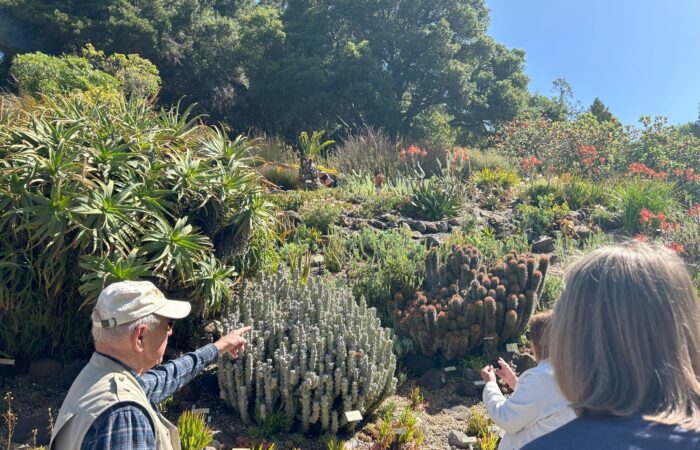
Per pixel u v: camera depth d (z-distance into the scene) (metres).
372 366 3.78
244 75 28.12
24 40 22.64
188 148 4.95
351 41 27.45
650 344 1.19
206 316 4.66
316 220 7.98
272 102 26.25
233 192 4.73
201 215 4.68
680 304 1.23
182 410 4.00
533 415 1.78
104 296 1.98
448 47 27.00
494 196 10.71
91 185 3.97
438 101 28.72
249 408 3.95
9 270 3.93
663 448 1.08
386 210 9.39
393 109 25.69
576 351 1.24
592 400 1.19
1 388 4.15
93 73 14.66
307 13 27.83
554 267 7.25
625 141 15.13
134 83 16.64
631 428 1.13
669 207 9.80
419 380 4.68
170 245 4.12
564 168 13.47
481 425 3.93
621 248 1.32
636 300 1.21
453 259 5.58
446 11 28.61
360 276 6.29
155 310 2.04
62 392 4.20
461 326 4.75
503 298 4.93
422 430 3.97
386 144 14.27
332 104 24.42
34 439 3.44
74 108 4.91
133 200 4.16
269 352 4.08
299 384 3.82
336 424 3.76
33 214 3.82
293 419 3.86
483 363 4.76
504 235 8.39
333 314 4.30
